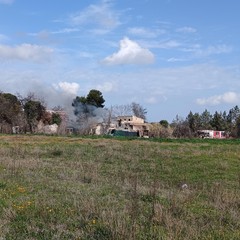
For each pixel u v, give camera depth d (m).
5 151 29.48
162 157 29.91
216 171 24.64
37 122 76.88
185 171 24.61
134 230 9.14
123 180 19.16
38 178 17.91
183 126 79.00
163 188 17.91
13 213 10.95
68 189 15.23
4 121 71.12
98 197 13.87
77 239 9.05
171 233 9.05
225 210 12.21
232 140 49.44
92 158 28.95
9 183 15.98
